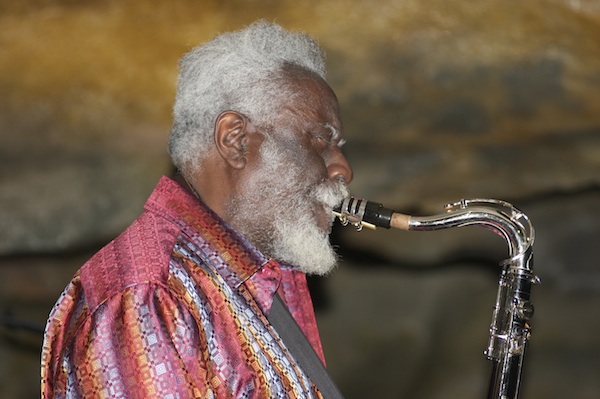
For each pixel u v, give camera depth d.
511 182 6.09
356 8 5.97
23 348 6.84
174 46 5.83
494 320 2.54
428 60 5.93
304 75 2.33
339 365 7.65
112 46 5.86
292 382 2.12
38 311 6.73
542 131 5.99
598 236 7.02
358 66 5.91
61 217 5.91
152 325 1.99
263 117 2.28
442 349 7.70
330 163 2.34
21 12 5.93
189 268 2.09
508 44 5.92
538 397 7.65
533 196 6.27
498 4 6.05
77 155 5.87
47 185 5.88
